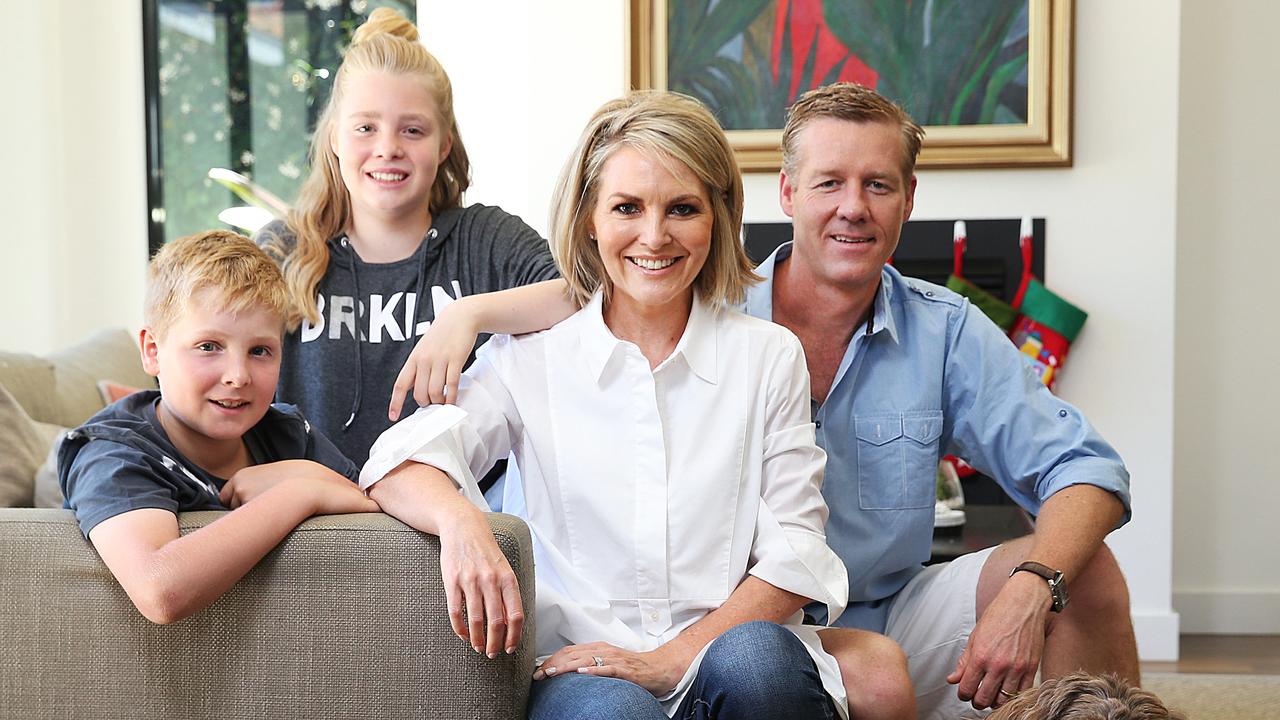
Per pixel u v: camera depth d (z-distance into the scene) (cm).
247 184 332
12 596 134
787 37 345
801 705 131
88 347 261
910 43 341
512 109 354
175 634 133
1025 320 336
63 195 398
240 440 160
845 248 178
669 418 158
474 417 157
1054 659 178
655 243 151
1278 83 365
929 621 184
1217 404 371
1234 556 372
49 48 391
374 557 133
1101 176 336
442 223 208
